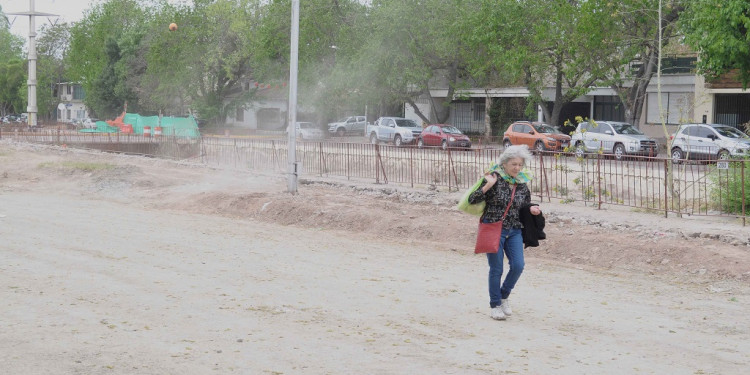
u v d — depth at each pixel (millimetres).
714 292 10234
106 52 82125
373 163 25172
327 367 6723
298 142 34500
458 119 59750
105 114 83312
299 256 13055
